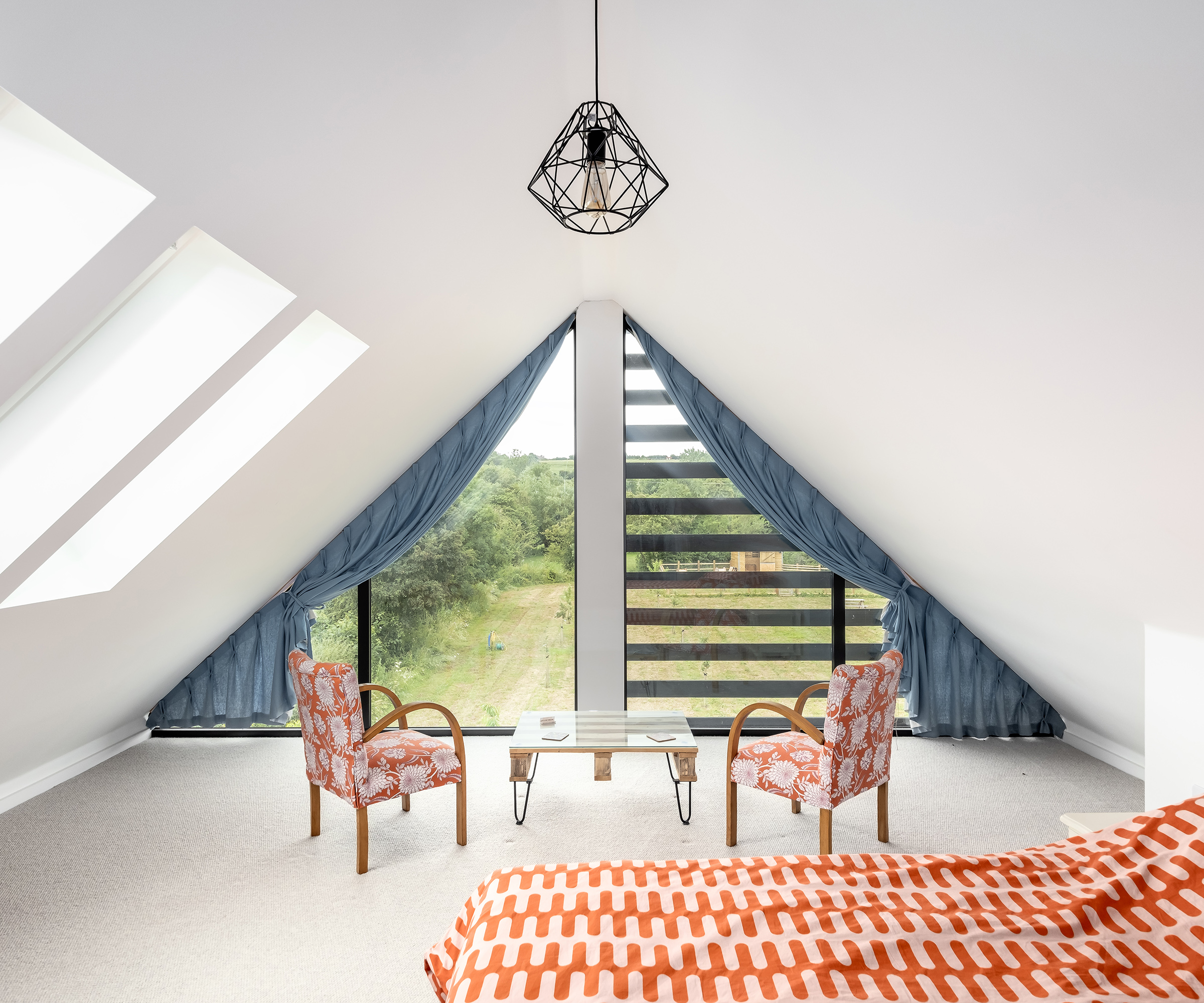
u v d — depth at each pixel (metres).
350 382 2.77
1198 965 1.37
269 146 1.54
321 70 1.47
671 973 1.38
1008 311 1.70
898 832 3.09
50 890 2.65
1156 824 1.73
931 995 1.30
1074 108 1.16
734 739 3.01
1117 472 1.91
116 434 2.00
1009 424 2.10
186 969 2.20
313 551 4.25
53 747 3.54
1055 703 4.25
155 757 4.11
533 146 2.34
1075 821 2.07
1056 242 1.42
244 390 2.66
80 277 1.47
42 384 1.97
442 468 4.45
